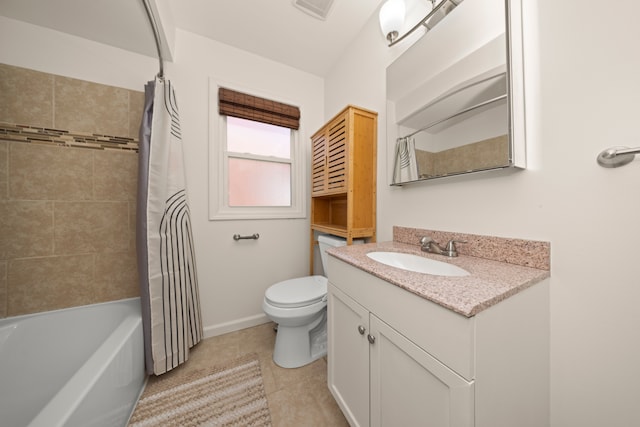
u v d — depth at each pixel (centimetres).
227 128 179
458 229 99
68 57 131
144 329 121
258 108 181
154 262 122
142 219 121
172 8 142
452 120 98
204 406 108
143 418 102
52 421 63
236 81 175
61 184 130
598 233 63
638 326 58
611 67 60
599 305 63
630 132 57
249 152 188
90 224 136
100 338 129
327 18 151
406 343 62
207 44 166
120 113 142
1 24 119
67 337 124
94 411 77
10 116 120
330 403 110
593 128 63
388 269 76
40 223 126
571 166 67
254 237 180
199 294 166
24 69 122
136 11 118
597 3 62
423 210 116
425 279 65
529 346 64
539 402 69
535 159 75
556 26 69
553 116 71
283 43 172
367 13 148
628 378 59
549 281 72
